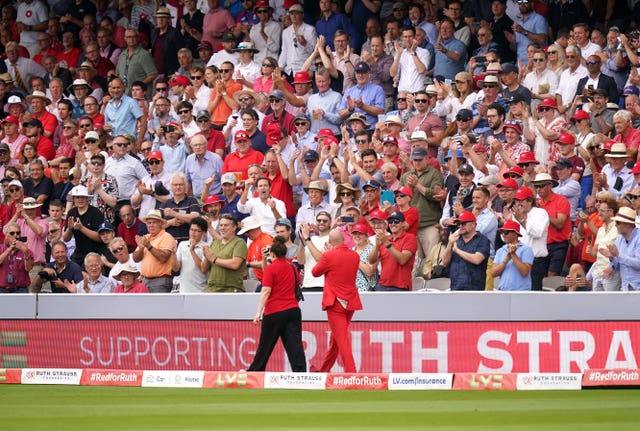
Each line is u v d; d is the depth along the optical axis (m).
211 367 45.81
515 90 59.62
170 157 62.12
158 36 76.75
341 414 32.41
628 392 37.16
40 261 59.38
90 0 83.44
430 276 50.19
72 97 74.94
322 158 56.53
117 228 61.06
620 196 52.22
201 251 50.03
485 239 46.00
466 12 69.19
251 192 57.59
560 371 42.41
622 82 61.59
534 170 52.75
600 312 42.28
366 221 51.69
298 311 41.53
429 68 66.56
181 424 30.83
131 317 47.06
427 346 43.25
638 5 65.38
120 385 40.94
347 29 70.62
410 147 59.62
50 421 31.72
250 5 73.81
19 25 83.69
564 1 66.94
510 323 42.72
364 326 43.84
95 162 61.47
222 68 67.25
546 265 50.31
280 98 62.97
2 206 62.38
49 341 48.44
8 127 71.62
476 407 33.56
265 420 31.39
